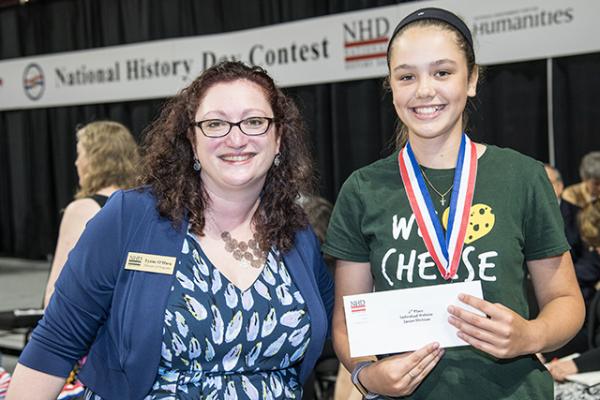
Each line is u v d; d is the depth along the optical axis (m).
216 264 1.62
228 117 1.58
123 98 7.89
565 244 1.53
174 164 1.65
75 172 8.95
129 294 1.56
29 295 7.26
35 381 1.58
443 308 1.48
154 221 1.61
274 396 1.61
